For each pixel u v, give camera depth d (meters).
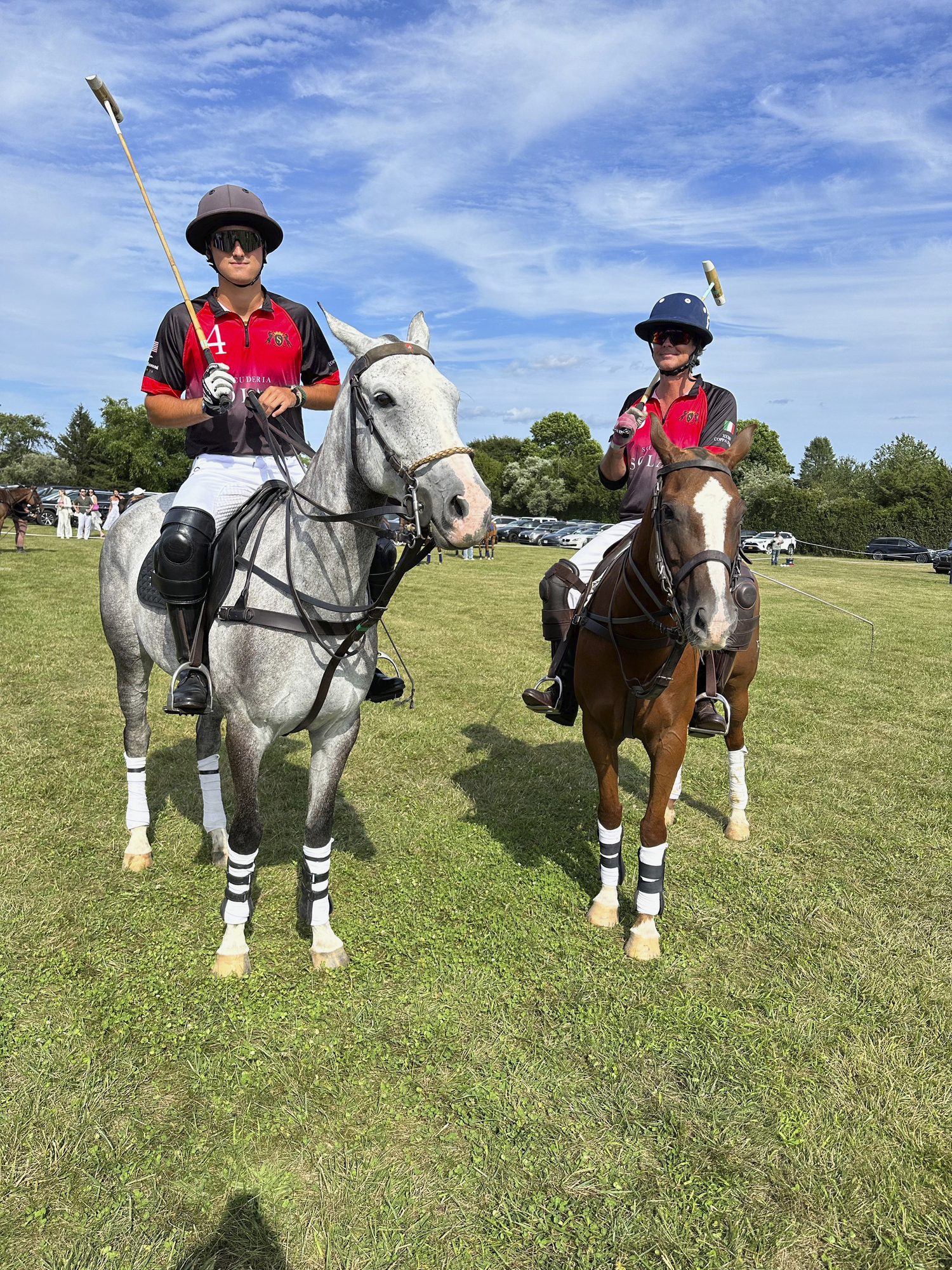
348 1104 2.47
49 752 5.49
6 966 3.09
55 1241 2.00
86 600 12.20
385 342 2.61
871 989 3.11
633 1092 2.54
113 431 48.16
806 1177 2.23
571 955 3.31
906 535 45.75
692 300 3.54
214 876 3.88
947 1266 1.99
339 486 2.71
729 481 2.59
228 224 3.06
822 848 4.46
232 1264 1.96
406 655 9.53
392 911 3.62
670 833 4.63
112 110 2.98
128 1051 2.66
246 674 2.82
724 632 2.40
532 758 5.86
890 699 7.91
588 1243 2.03
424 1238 2.03
